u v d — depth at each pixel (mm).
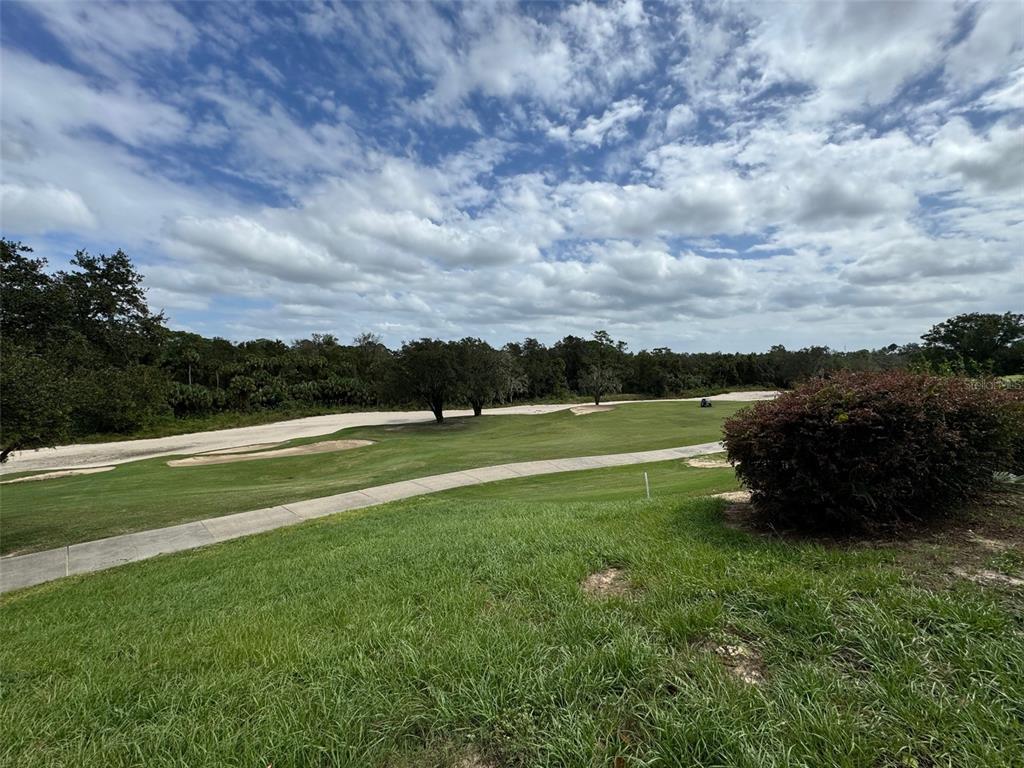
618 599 3191
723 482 8828
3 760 2256
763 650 2494
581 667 2412
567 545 4551
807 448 4133
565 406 52000
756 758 1772
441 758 1985
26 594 6555
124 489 16328
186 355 52750
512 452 18797
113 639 3863
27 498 15258
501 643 2725
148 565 7336
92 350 27766
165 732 2285
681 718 1994
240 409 50188
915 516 4082
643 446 19141
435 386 33938
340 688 2465
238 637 3391
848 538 4012
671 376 60656
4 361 9344
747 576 3275
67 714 2592
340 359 67812
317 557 5887
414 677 2490
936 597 2732
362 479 15000
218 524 10180
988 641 2312
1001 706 1934
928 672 2182
